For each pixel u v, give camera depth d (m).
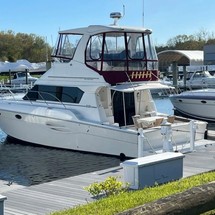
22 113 14.49
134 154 12.07
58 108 13.80
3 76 54.91
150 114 14.16
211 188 4.31
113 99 13.64
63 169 11.51
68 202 6.75
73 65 13.73
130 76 13.40
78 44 13.65
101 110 13.12
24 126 14.66
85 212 5.34
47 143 14.18
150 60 13.95
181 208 3.99
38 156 13.20
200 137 13.41
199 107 20.39
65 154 13.35
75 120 13.22
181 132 12.66
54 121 13.73
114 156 12.60
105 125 12.65
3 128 15.37
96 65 13.24
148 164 7.23
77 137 13.35
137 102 14.10
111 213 5.09
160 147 11.98
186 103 20.73
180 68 51.62
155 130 11.84
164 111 27.97
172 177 7.72
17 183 10.03
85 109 13.31
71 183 8.06
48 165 12.02
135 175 7.16
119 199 5.79
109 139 12.61
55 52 14.26
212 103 19.89
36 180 10.38
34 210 6.36
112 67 13.16
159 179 7.49
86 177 8.59
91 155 13.06
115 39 13.31
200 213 4.21
